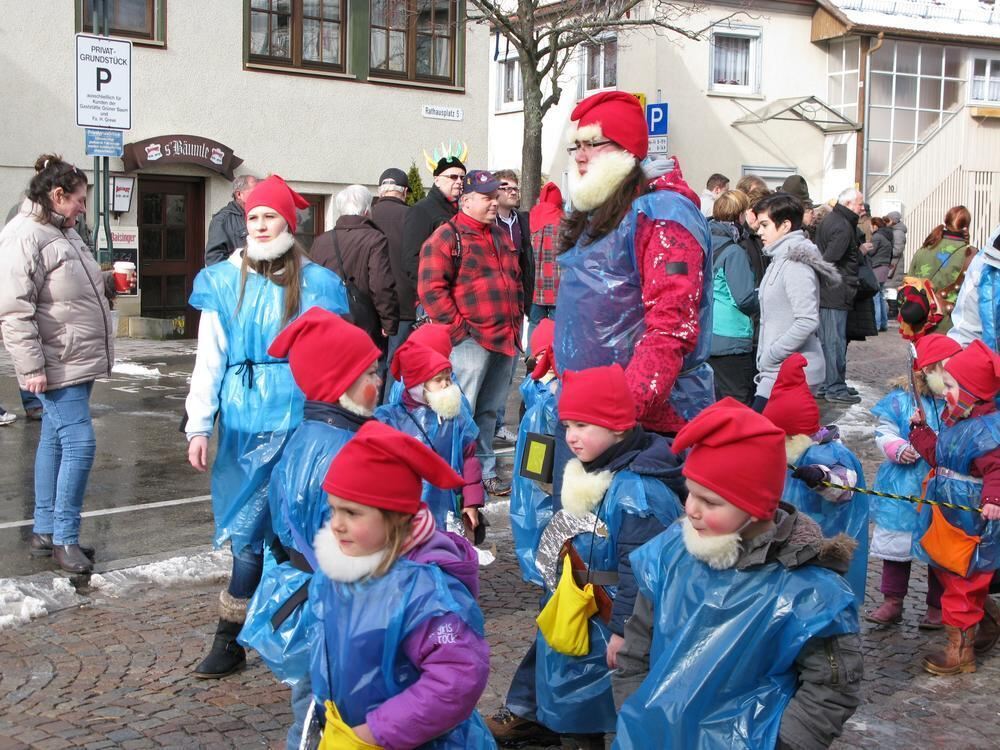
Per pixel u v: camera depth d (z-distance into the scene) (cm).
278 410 462
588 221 397
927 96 3073
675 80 2739
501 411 1009
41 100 1658
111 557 643
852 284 1228
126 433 985
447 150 867
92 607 562
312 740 282
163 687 467
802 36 2916
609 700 369
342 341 357
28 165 1655
